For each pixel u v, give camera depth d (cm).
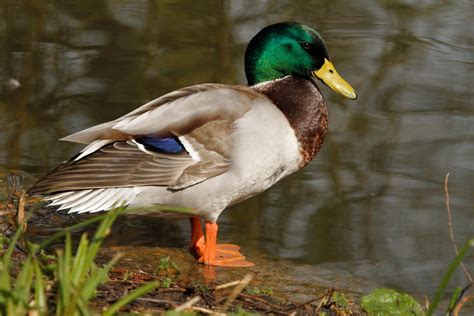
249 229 1069
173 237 1046
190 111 927
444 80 1459
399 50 1562
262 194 1148
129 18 1669
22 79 1442
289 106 994
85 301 621
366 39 1599
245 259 988
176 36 1605
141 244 1016
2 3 1706
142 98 1395
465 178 1181
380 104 1387
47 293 681
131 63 1505
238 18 1672
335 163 1227
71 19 1659
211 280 916
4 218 1009
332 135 1300
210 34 1611
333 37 1606
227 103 936
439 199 1130
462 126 1320
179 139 919
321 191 1155
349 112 1362
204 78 1465
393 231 1063
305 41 1037
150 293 782
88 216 1064
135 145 913
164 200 932
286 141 955
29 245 739
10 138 1268
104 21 1656
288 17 1681
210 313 731
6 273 629
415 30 1638
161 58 1524
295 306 814
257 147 928
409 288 945
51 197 901
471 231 1058
